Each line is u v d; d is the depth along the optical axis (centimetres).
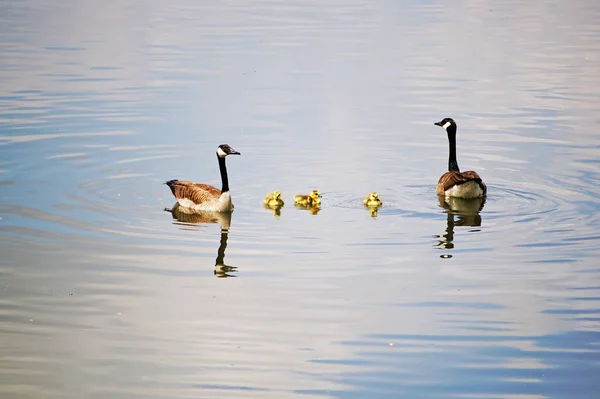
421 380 1534
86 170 2686
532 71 3981
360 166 2762
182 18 5441
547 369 1565
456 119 3259
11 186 2533
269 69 4047
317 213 2366
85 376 1559
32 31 4934
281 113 3341
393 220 2311
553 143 2956
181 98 3541
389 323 1736
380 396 1487
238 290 1891
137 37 4794
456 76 3906
